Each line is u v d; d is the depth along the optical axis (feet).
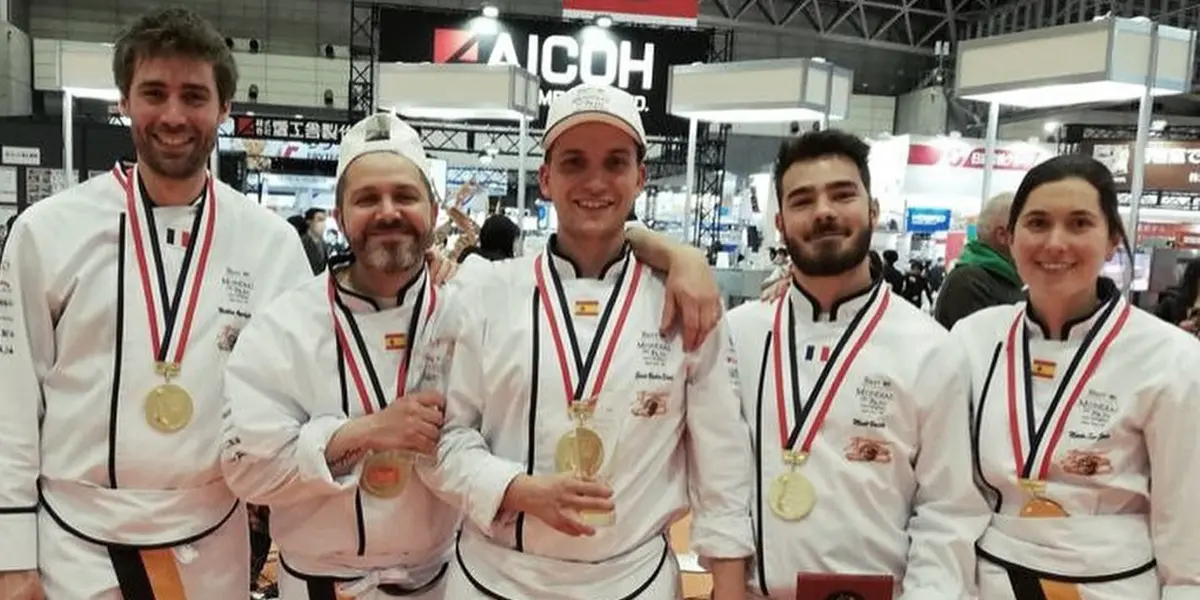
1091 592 5.38
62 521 5.77
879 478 5.60
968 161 34.78
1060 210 5.70
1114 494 5.50
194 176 6.15
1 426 5.62
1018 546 5.56
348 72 52.60
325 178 46.50
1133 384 5.53
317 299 5.92
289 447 5.51
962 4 52.60
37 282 5.79
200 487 5.99
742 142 51.39
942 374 5.64
